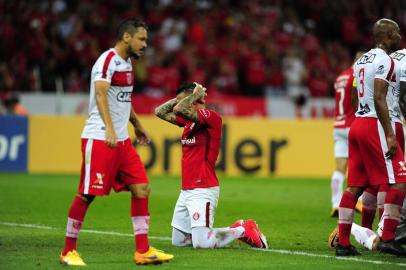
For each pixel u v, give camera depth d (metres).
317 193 47.97
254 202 42.38
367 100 24.95
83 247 26.52
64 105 64.50
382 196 26.50
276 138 61.94
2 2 74.75
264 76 75.56
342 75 36.34
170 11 82.31
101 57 22.84
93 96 23.08
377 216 35.56
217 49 77.94
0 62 70.56
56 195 43.94
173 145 60.44
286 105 68.69
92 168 22.89
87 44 71.88
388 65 24.27
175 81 72.06
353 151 25.39
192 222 26.23
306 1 89.38
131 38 22.86
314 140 62.41
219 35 80.62
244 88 75.06
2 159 59.53
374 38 25.58
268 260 23.91
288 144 62.09
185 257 24.36
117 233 30.06
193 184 26.39
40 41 70.75
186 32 79.38
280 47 81.38
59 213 36.25
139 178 23.23
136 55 23.09
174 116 27.02
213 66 75.25
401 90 25.11
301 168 62.16
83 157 23.08
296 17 86.62
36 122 60.53
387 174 24.58
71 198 42.66
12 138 59.78
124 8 80.31
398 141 25.27
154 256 23.00
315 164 62.38
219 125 26.58
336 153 36.62
